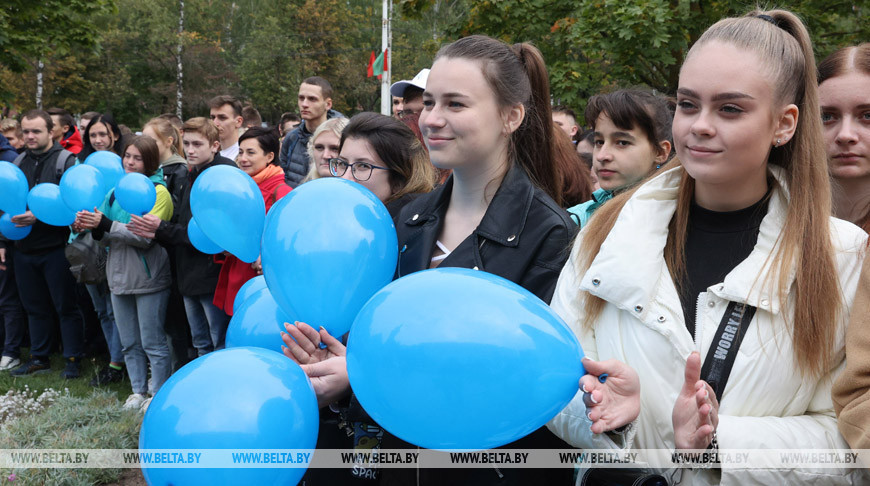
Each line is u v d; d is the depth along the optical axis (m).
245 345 2.06
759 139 1.33
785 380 1.35
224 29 44.25
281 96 39.53
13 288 5.77
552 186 1.98
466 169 1.81
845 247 1.38
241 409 1.41
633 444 1.43
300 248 1.71
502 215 1.75
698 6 8.43
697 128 1.33
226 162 4.44
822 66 1.88
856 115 1.81
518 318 1.29
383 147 2.42
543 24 9.65
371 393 1.33
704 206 1.50
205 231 3.03
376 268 1.75
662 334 1.41
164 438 1.39
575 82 9.07
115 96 40.41
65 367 5.58
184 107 41.88
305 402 1.53
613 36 8.28
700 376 1.38
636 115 2.84
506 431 1.30
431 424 1.29
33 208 4.68
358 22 43.38
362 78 41.22
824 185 1.40
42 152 5.62
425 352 1.25
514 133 1.89
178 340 4.78
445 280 1.34
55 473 3.49
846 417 1.27
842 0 8.75
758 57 1.31
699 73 1.33
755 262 1.39
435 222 1.91
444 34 11.00
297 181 5.67
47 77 33.22
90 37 13.62
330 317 1.77
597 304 1.51
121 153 6.14
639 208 1.51
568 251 1.72
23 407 4.51
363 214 1.76
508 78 1.74
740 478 1.29
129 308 4.62
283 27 42.22
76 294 5.48
